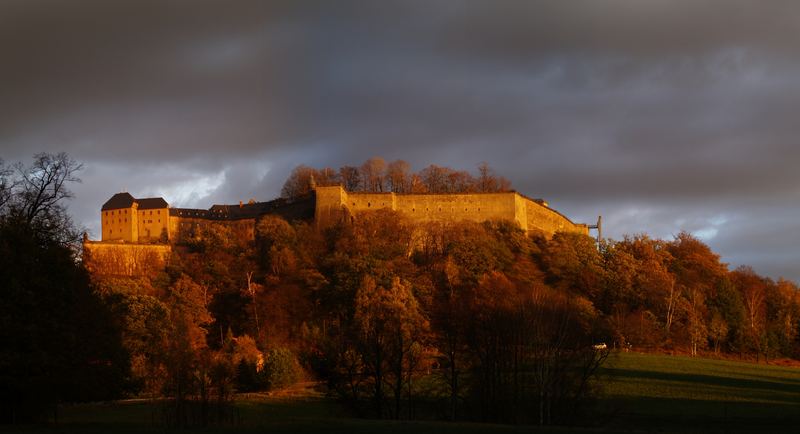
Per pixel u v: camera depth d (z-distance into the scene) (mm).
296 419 68938
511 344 79500
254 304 162000
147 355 109312
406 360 88375
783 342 173625
